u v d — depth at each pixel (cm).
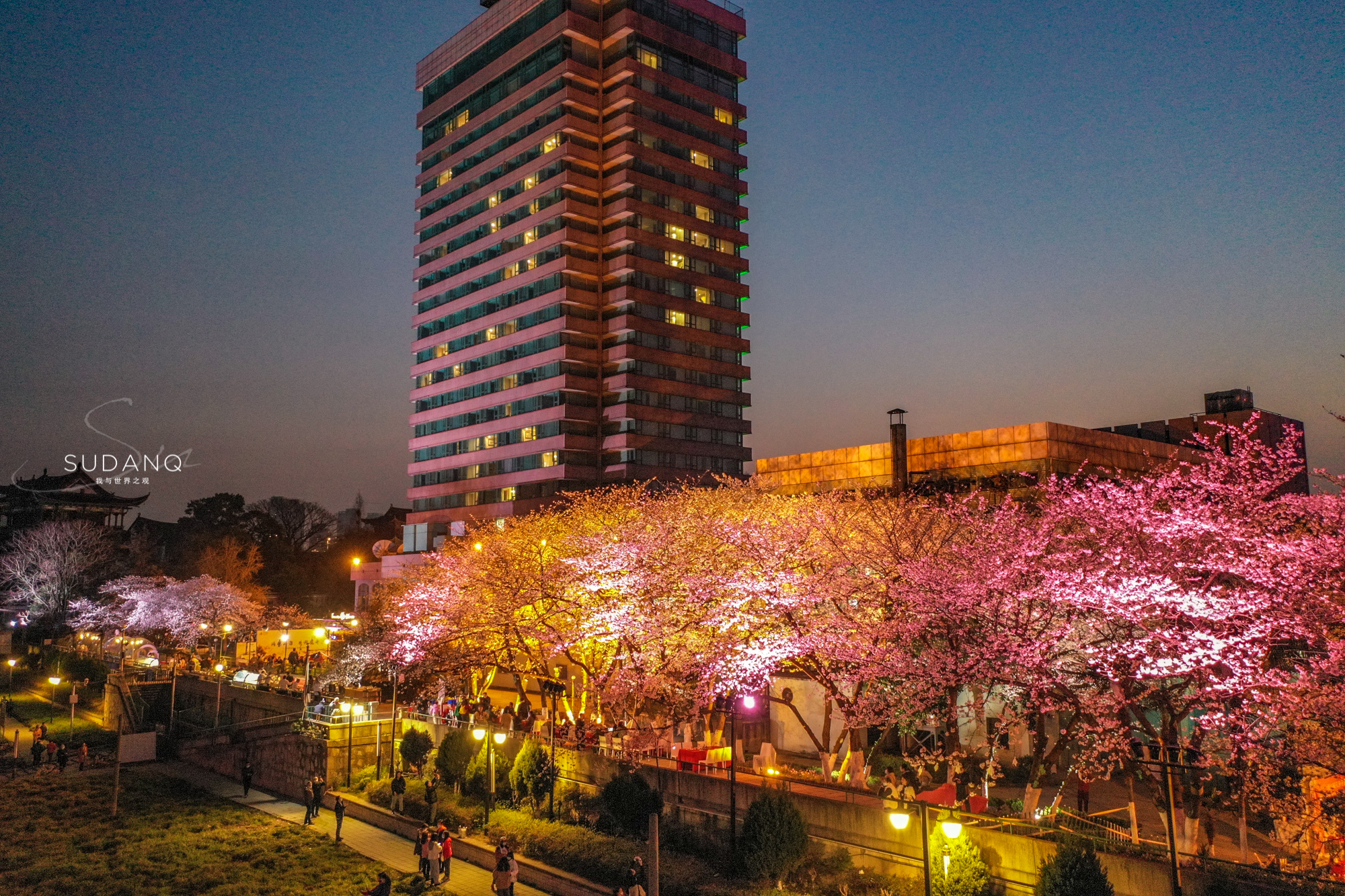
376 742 4444
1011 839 2220
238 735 5231
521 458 10275
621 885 2650
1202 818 2434
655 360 10062
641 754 3244
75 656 8338
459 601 4459
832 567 3272
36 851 3575
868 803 2566
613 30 10475
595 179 10350
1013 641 2612
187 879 3159
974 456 4625
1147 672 2395
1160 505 3133
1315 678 2205
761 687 3406
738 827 2772
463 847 3219
